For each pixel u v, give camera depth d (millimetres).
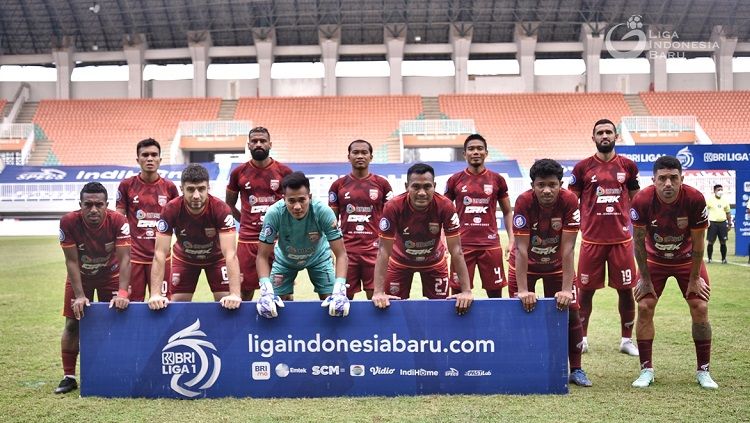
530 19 33438
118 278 5020
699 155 13328
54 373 4938
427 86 35094
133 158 30875
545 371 4328
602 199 5715
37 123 32781
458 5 32625
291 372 4355
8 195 24547
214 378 4367
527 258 4816
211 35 34812
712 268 11789
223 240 4680
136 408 4074
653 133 28750
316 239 4953
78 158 30891
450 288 6309
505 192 6371
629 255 5664
